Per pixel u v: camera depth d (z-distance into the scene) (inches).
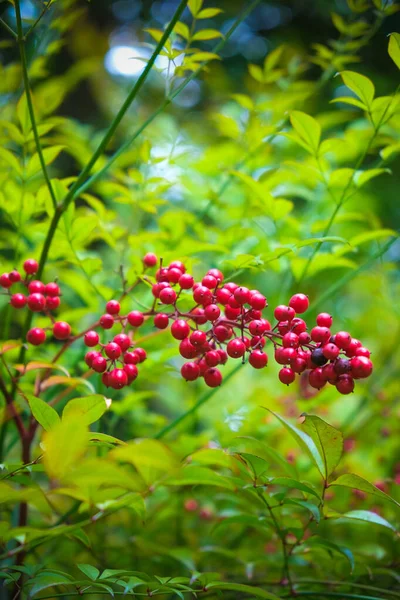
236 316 14.9
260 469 14.5
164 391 25.4
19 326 27.4
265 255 16.4
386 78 40.9
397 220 37.0
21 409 18.8
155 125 25.8
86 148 24.5
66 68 41.8
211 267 22.6
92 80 41.5
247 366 27.0
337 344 14.1
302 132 18.1
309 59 23.2
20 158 19.4
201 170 23.6
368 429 23.5
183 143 21.5
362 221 27.6
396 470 22.3
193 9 18.4
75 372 21.1
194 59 17.8
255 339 15.0
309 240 15.9
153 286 15.3
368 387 24.4
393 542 19.5
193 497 20.8
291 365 14.2
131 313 15.4
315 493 14.4
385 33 42.7
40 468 14.1
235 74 46.5
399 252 36.9
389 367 27.1
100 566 19.6
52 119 20.4
